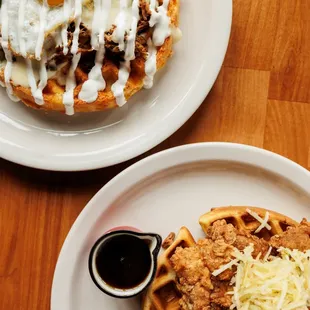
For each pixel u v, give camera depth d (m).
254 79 0.64
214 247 0.54
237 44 0.64
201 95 0.61
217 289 0.54
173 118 0.61
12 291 0.63
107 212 0.61
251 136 0.64
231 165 0.62
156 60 0.58
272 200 0.62
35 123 0.62
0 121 0.62
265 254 0.55
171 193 0.62
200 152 0.60
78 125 0.62
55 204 0.64
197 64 0.61
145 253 0.57
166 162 0.60
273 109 0.64
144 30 0.58
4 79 0.58
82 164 0.60
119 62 0.58
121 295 0.56
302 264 0.53
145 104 0.62
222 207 0.60
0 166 0.64
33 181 0.64
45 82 0.58
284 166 0.61
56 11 0.56
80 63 0.59
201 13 0.61
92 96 0.58
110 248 0.57
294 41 0.64
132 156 0.61
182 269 0.54
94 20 0.56
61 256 0.60
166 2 0.57
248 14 0.64
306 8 0.64
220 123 0.64
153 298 0.57
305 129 0.64
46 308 0.63
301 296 0.52
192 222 0.62
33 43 0.56
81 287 0.61
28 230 0.63
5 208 0.63
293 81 0.64
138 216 0.62
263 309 0.52
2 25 0.56
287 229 0.57
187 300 0.54
